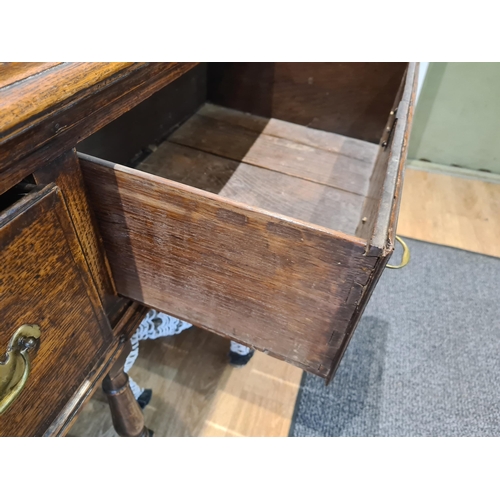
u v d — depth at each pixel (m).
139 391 0.79
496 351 0.97
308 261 0.34
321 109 0.79
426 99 1.40
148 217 0.38
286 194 0.63
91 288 0.41
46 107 0.29
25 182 0.32
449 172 1.55
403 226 1.31
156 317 0.76
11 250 0.29
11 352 0.32
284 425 0.82
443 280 1.14
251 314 0.44
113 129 0.61
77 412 0.44
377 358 0.94
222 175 0.66
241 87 0.81
